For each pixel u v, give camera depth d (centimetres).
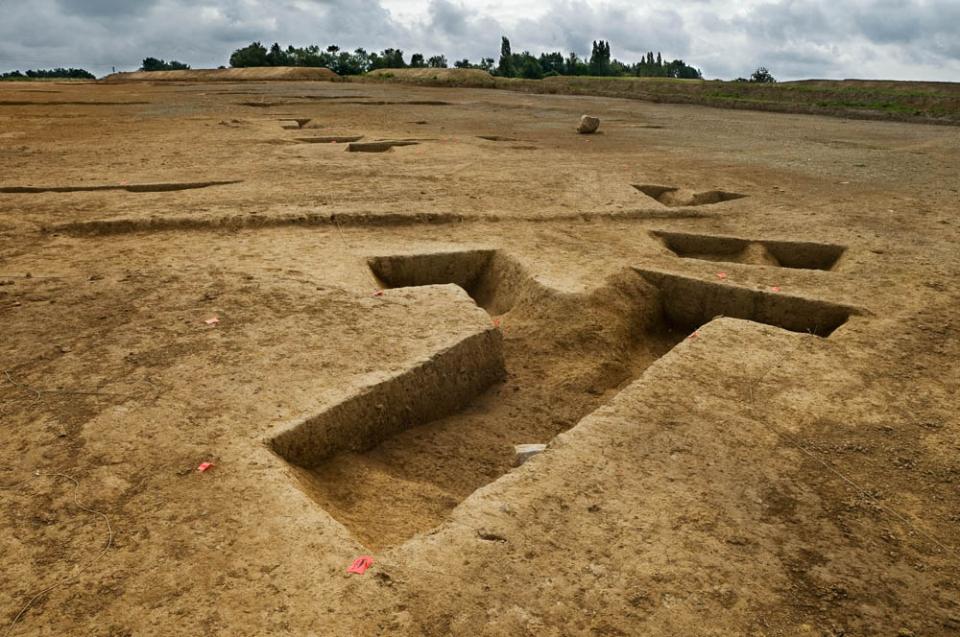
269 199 781
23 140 1298
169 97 2698
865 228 711
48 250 596
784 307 515
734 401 354
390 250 602
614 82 3634
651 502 275
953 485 295
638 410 340
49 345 394
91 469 283
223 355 383
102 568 234
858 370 394
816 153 1299
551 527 259
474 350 424
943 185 967
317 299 471
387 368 376
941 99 2341
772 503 279
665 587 233
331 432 335
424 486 335
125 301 462
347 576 232
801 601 231
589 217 742
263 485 275
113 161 1054
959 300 507
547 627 216
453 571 236
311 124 1719
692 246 687
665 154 1243
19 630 211
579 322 499
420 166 1045
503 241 647
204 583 229
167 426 313
